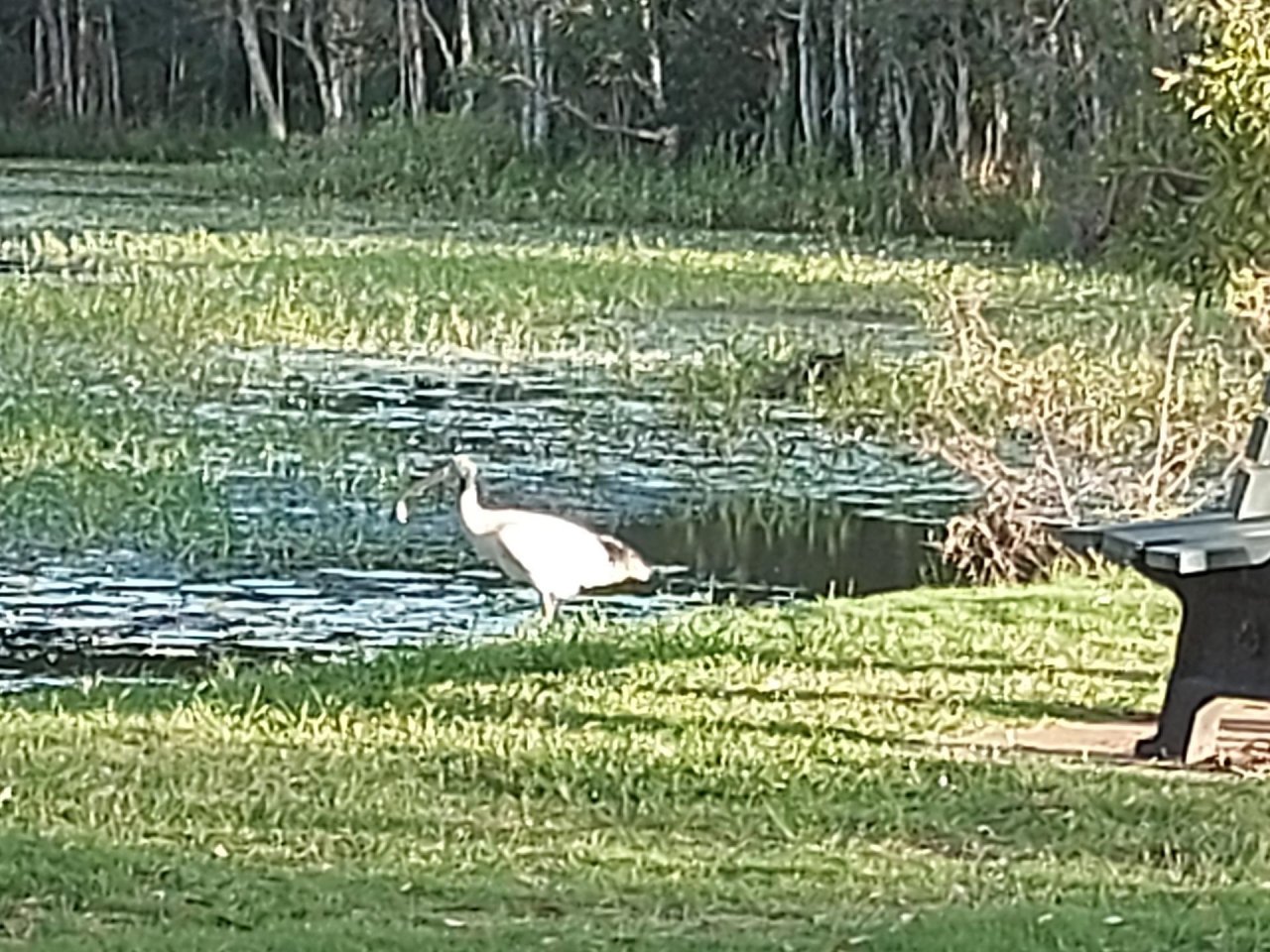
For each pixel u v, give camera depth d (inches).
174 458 731.4
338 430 807.7
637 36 2277.3
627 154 2285.9
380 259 1517.0
